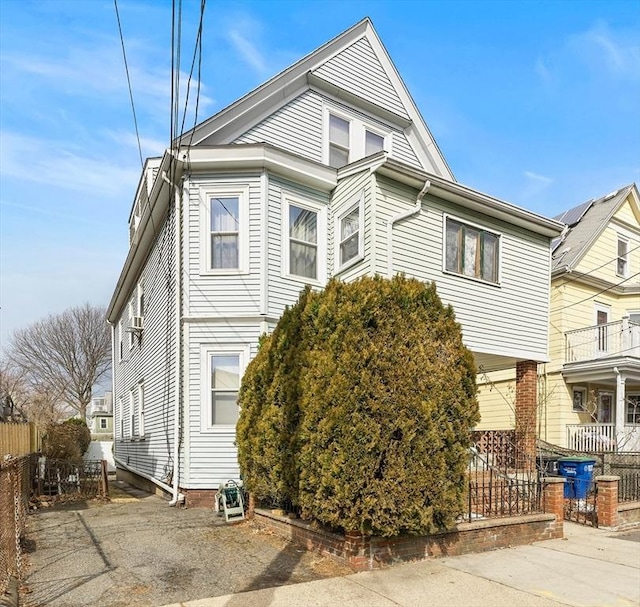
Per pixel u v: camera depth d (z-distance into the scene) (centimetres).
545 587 485
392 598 450
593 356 1511
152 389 1229
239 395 812
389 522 525
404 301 584
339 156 1177
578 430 1454
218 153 968
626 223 1806
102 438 3272
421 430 558
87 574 520
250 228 983
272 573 518
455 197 1053
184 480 941
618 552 627
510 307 1160
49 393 3847
